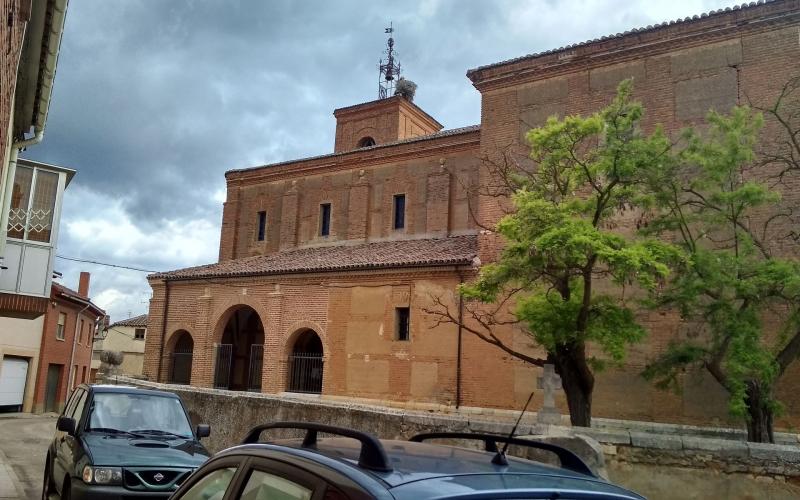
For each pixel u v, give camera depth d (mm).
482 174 21672
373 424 12398
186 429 9836
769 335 14891
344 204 29203
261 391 25125
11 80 10086
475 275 20859
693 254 12367
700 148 13273
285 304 25344
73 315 39906
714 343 12492
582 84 20219
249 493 3111
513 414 19047
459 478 2656
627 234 17609
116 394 9859
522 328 16203
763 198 12812
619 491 2906
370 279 23281
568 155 13641
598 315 12930
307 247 29984
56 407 37812
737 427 15836
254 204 32500
